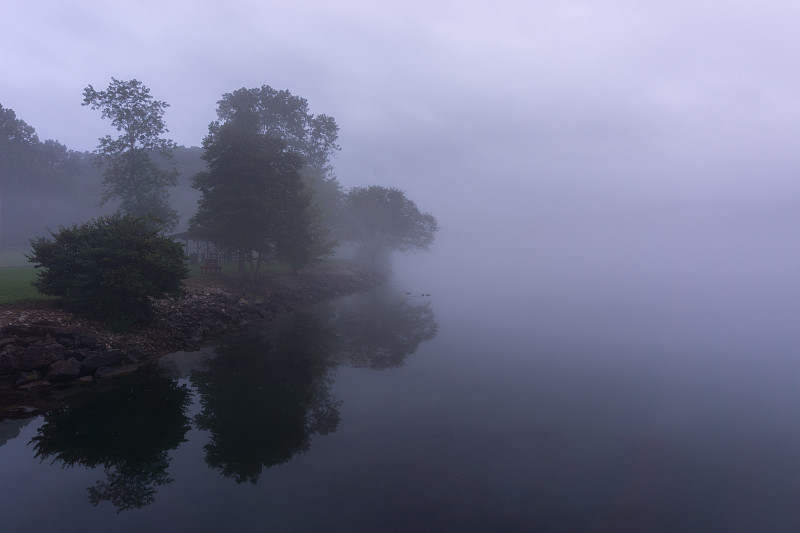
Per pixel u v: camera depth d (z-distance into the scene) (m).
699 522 8.48
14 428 11.55
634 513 8.65
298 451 10.66
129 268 17.98
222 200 31.19
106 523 7.86
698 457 11.18
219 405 13.44
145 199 42.75
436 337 25.02
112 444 10.90
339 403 13.91
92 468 9.83
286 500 8.63
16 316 16.19
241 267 37.41
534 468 10.23
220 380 15.65
